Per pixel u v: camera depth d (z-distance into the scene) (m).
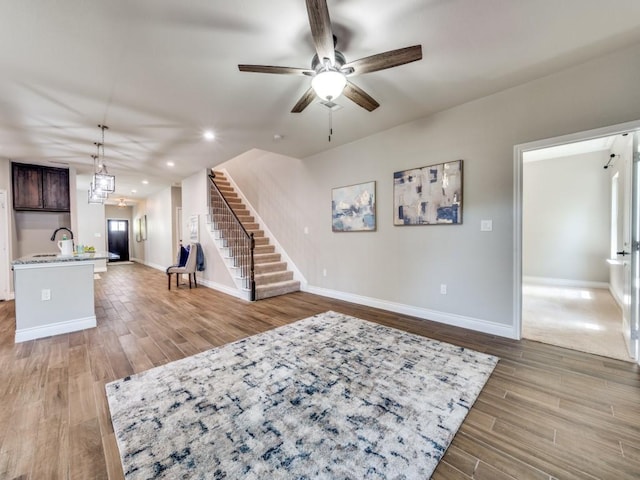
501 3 1.78
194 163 5.59
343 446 1.54
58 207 5.59
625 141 3.51
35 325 3.17
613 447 1.53
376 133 4.11
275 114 3.36
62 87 2.68
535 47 2.25
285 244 5.93
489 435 1.62
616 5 1.80
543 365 2.42
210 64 2.37
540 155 5.62
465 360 2.51
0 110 3.12
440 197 3.46
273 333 3.22
